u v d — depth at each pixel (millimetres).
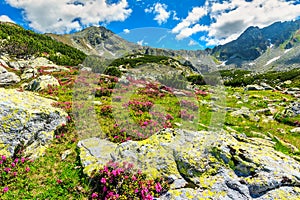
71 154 10406
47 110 11711
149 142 9445
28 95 13703
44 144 11000
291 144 12742
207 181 8102
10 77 26406
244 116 18422
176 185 8039
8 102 10992
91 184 8523
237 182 7898
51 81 20938
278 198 7289
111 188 7977
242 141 11141
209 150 8977
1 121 10000
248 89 43719
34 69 31641
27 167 9508
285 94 34500
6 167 9273
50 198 8148
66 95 18297
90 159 9438
